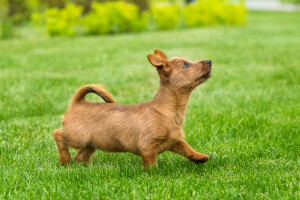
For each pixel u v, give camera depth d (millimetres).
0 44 18344
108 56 14359
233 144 5605
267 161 4926
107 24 23031
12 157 5191
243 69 11469
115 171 4629
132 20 23688
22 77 10758
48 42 18828
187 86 4641
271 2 55125
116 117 4781
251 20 30609
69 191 4090
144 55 14477
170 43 17750
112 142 4820
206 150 5414
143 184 4191
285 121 6656
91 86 4977
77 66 12477
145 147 4566
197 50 15484
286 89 8977
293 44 16953
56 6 26938
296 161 4922
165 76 4664
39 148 5695
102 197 3938
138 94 8930
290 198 3797
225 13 26531
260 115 6977
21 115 7512
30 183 4289
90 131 4863
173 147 4824
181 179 4363
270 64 12258
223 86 9539
